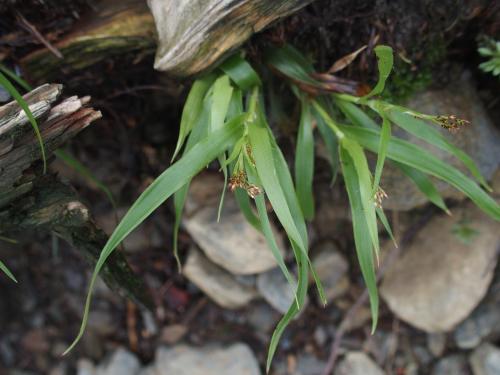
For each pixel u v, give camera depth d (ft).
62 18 1.12
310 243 1.53
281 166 1.01
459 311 1.44
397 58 1.17
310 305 1.58
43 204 1.00
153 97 1.37
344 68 1.20
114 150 1.49
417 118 1.04
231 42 1.03
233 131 0.98
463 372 1.54
